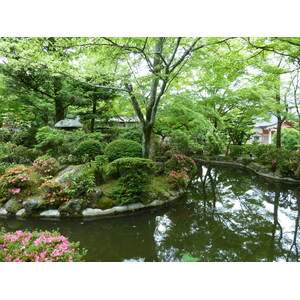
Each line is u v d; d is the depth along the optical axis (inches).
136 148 253.4
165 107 307.0
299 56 193.6
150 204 210.1
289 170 347.6
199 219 201.3
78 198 188.2
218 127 544.4
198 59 207.2
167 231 175.2
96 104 406.6
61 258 80.7
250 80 326.3
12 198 191.3
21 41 169.3
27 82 321.1
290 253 142.3
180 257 136.3
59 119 367.9
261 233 174.1
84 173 201.0
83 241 153.8
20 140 323.6
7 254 78.0
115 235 165.2
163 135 456.8
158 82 265.3
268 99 373.1
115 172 229.0
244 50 190.9
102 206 190.1
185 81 353.1
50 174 225.5
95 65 226.8
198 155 615.2
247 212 221.1
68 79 335.3
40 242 85.4
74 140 285.4
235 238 164.4
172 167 278.8
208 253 142.2
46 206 183.6
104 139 434.6
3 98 333.4
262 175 380.5
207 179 376.8
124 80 216.1
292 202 252.7
